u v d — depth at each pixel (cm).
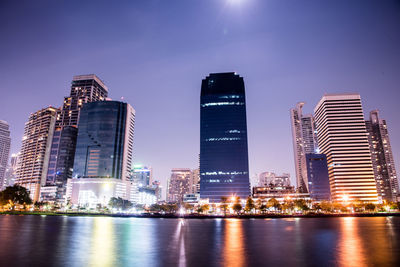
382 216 19925
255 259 4116
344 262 3888
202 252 4728
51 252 4575
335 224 11912
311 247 5300
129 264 3731
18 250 4741
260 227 10469
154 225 11719
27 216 17538
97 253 4534
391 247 5231
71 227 9612
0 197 19512
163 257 4247
